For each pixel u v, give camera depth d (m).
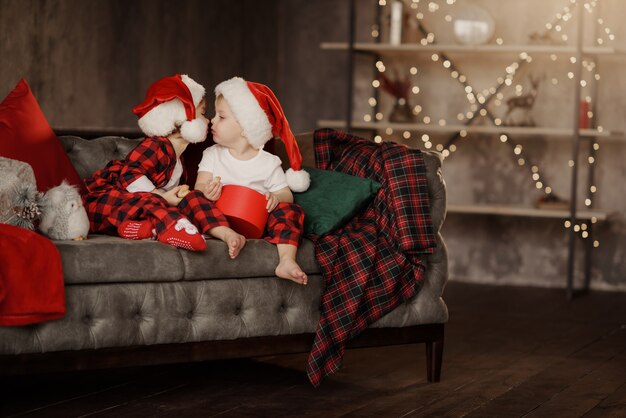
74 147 3.18
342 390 2.99
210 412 2.68
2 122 2.89
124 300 2.57
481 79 5.56
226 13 5.60
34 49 4.14
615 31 5.28
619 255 5.36
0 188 2.54
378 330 3.03
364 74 5.82
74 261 2.49
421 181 3.08
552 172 5.47
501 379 3.17
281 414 2.68
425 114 5.68
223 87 3.02
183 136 3.02
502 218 5.61
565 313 4.56
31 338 2.42
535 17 5.42
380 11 5.75
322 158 3.34
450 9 5.57
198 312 2.71
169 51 5.11
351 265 2.95
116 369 3.19
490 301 4.88
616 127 5.31
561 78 5.40
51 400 2.76
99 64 4.57
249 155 3.07
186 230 2.67
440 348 3.13
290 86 6.00
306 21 5.94
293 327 2.88
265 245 2.86
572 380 3.16
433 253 3.12
